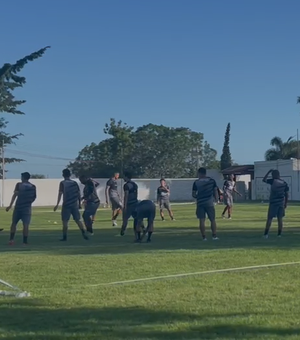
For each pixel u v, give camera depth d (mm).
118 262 13789
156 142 94312
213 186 19781
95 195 23156
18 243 19500
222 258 14195
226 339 7328
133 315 8594
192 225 27391
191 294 9969
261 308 8875
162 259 14156
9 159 75500
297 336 7398
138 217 19188
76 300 9664
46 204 67562
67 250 16828
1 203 65562
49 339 7484
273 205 20328
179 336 7496
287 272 11984
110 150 93875
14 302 9602
